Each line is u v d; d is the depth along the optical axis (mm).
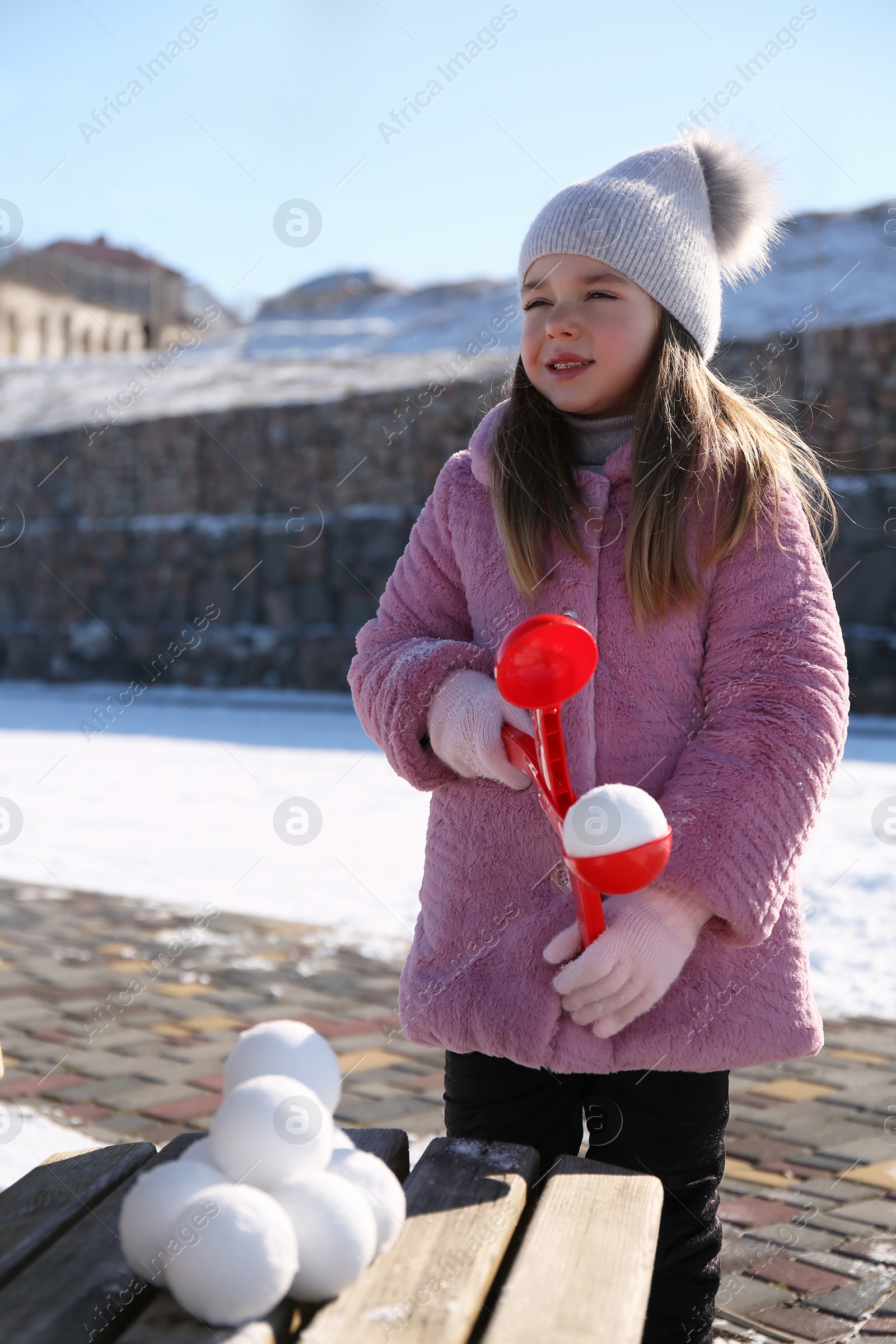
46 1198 1094
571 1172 1146
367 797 7270
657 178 1561
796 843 1301
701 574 1422
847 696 1380
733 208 1685
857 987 3482
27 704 15586
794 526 1448
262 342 25188
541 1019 1372
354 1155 1028
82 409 21953
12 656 19078
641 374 1534
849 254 17516
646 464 1437
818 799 1321
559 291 1533
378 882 5008
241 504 17562
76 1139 2500
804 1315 1859
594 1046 1367
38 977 3758
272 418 17219
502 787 1450
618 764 1425
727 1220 2191
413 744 1466
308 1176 951
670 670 1426
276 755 9523
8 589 19594
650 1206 1071
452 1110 1537
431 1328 874
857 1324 1830
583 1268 957
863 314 15828
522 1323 876
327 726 12070
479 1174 1149
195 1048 3127
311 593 16328
